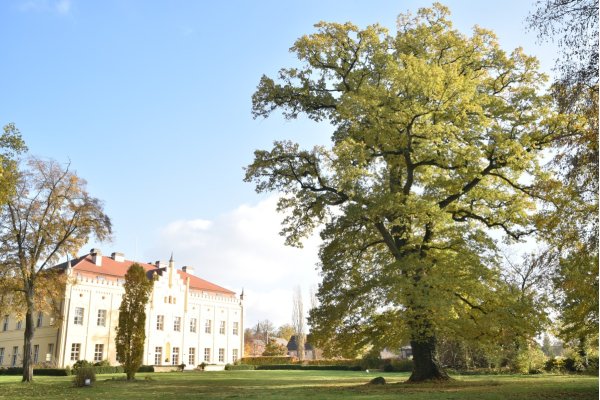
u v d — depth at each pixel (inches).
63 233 1456.7
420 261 875.4
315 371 2311.8
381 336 985.5
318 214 1047.6
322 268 1023.0
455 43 1036.5
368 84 1029.2
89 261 2527.1
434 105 920.3
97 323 2341.3
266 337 5216.5
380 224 1006.4
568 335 908.6
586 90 582.2
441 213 896.3
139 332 1384.1
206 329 2854.3
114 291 2429.9
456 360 1777.8
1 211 1320.1
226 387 1023.0
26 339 1401.3
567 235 635.5
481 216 1086.4
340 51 1082.1
